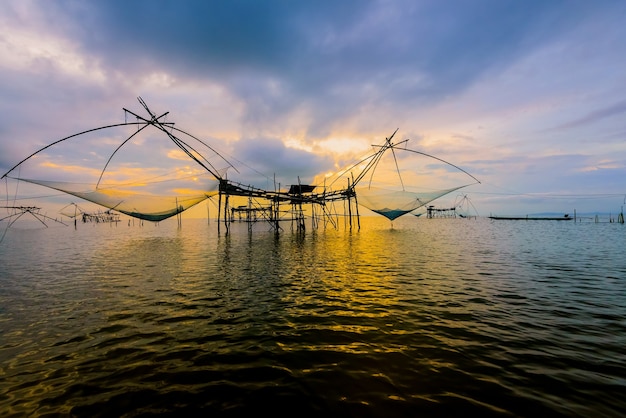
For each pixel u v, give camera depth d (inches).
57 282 464.8
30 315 311.0
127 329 271.6
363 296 371.2
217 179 1091.3
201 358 215.2
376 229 1999.3
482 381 179.9
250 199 1907.0
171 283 452.8
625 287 405.4
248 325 279.3
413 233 1539.1
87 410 159.0
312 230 1862.7
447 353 217.0
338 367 199.5
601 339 238.1
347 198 1651.1
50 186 724.0
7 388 178.2
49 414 156.2
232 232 1711.4
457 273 507.2
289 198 1371.8
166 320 294.4
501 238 1178.6
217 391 174.7
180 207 1248.8
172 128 623.8
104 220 3489.2
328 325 276.1
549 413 150.3
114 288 423.8
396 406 158.2
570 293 376.8
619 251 762.2
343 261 649.6
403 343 235.1
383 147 890.1
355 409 156.7
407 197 1288.1
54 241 1219.9
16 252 857.5
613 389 169.2
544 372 188.9
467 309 317.1
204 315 308.2
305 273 522.0
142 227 2564.0
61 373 195.6
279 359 212.1
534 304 332.5
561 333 251.0
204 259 692.1
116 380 187.3
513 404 157.8
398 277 479.8
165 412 157.0
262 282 455.5
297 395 169.6
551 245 913.5
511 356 211.0
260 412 155.9
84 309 330.0
